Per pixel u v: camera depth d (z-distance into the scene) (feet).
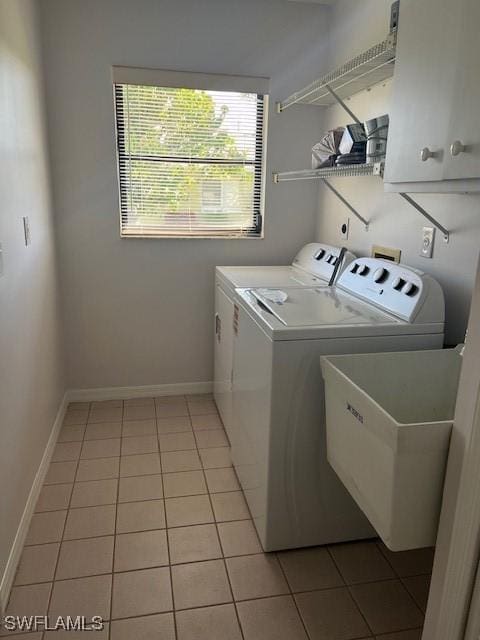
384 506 3.94
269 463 5.69
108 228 9.29
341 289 7.34
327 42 9.20
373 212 7.74
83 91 8.56
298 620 5.10
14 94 6.26
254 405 6.23
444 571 3.78
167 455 8.09
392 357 5.14
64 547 5.98
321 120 9.59
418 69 4.71
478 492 3.50
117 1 8.30
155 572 5.65
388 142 5.36
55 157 8.73
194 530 6.36
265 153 9.55
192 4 8.55
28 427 6.52
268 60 9.07
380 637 4.94
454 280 5.84
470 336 3.43
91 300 9.59
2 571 5.15
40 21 8.05
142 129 9.11
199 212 9.75
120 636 4.84
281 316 5.80
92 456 8.00
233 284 7.71
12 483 5.66
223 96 9.24
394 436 3.63
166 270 9.77
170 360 10.29
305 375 5.47
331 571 5.78
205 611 5.17
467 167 4.04
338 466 4.95
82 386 10.02
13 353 5.85
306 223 10.12
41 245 7.67
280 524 5.95
